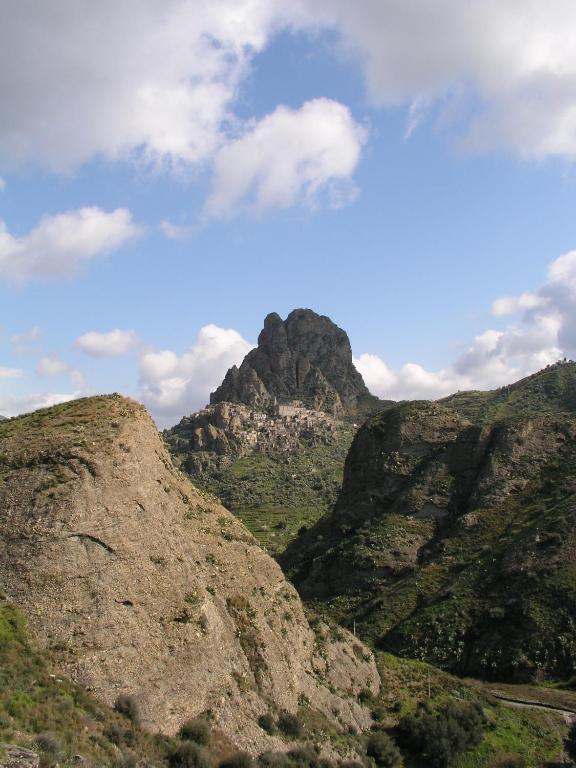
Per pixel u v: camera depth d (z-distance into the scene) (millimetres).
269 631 52375
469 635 76312
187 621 43938
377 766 50281
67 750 29484
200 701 41156
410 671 69000
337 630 66875
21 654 35312
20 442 49156
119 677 38062
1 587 38719
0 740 27453
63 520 41812
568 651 68438
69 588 39688
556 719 60438
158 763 34312
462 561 91625
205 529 55375
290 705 48531
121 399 58188
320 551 114188
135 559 43781
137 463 49156
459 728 54844
